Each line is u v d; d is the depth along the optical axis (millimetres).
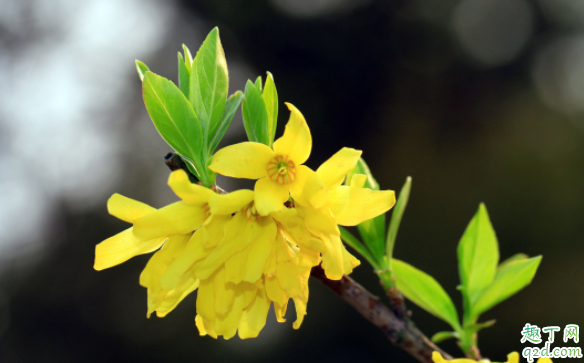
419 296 658
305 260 588
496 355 1883
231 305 596
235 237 590
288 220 583
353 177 592
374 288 2018
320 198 581
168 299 600
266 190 585
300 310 598
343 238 640
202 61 606
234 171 585
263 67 2648
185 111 601
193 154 603
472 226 660
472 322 652
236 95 615
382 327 625
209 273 587
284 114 2547
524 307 1942
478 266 656
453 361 607
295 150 586
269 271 593
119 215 590
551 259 2064
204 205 590
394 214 636
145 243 597
